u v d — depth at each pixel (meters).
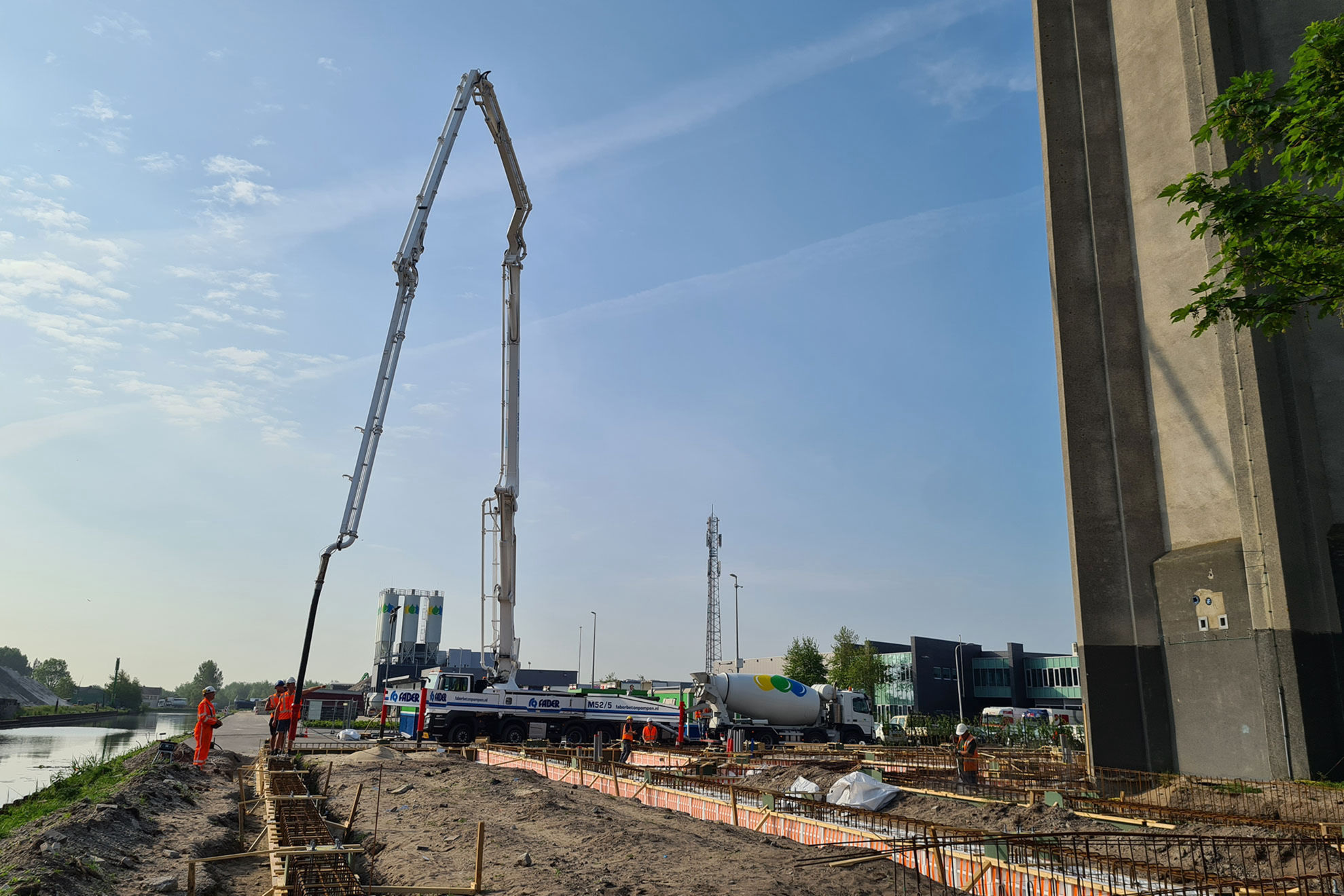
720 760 26.34
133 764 22.11
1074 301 23.48
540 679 96.69
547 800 15.63
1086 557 21.91
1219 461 20.30
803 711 42.91
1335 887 9.68
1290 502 18.31
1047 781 21.77
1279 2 20.67
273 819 12.51
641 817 15.67
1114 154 23.83
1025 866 10.14
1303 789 16.17
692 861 11.13
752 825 15.41
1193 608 20.05
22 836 11.58
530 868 10.62
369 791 17.98
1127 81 23.69
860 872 10.85
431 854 11.72
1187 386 21.22
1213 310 13.19
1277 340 19.20
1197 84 20.83
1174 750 20.09
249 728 50.72
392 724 58.75
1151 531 21.55
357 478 28.58
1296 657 17.41
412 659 115.44
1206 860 11.79
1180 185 13.24
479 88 34.28
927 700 90.50
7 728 84.44
